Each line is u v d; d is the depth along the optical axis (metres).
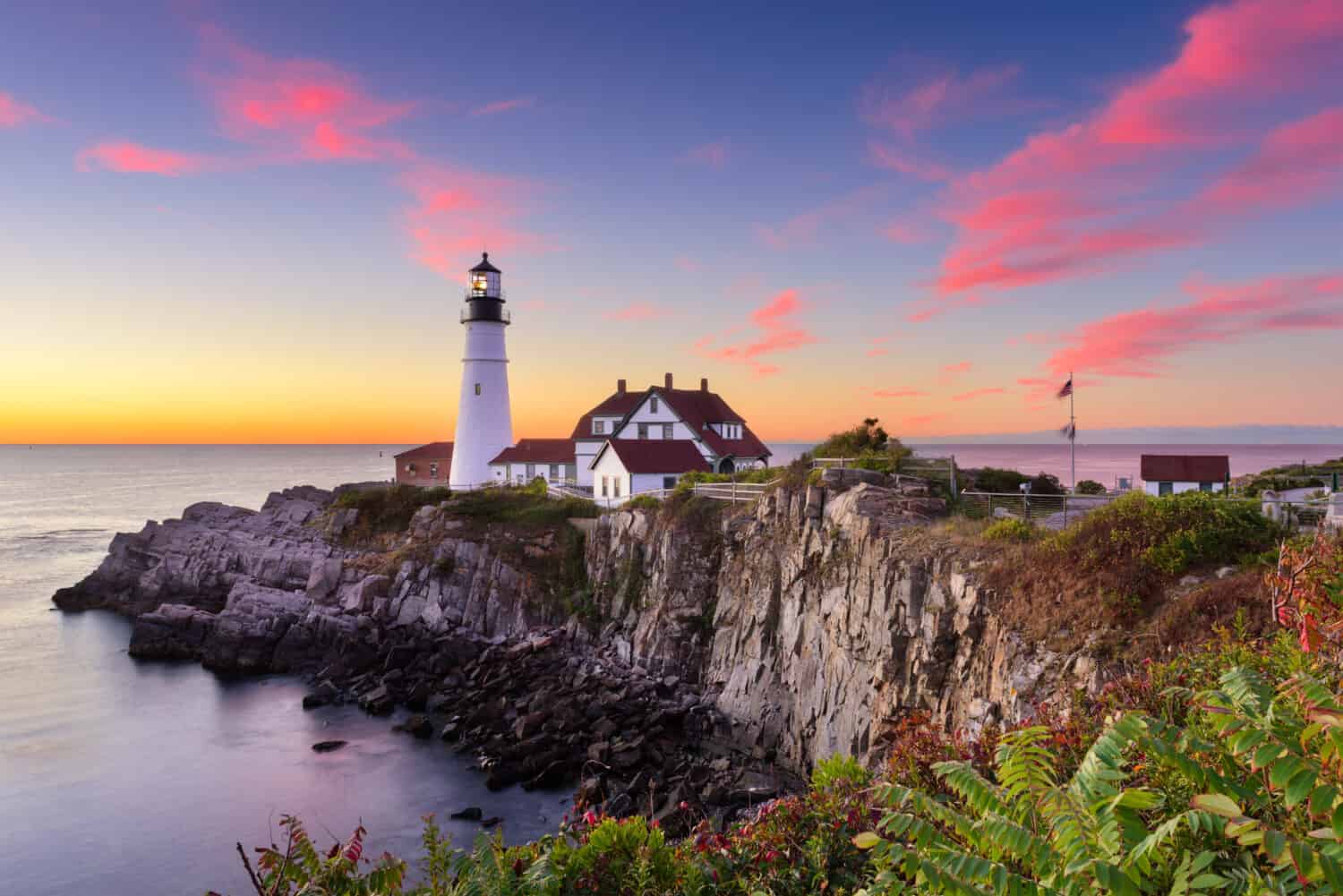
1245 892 3.92
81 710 39.09
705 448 65.94
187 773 31.22
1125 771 6.23
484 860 7.38
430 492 65.81
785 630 32.56
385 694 39.62
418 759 32.41
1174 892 3.81
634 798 27.81
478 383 76.00
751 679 33.59
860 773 8.91
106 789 29.86
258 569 58.69
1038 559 21.11
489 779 29.53
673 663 39.19
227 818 27.44
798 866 7.51
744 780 28.77
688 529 42.31
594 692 37.38
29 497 182.50
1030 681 18.30
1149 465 47.03
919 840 4.81
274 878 6.57
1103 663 16.70
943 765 5.36
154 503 164.00
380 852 24.67
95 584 63.06
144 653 48.78
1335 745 3.85
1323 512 21.20
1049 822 4.57
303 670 46.25
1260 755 4.01
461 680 41.72
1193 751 4.86
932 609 23.30
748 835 8.16
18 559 88.19
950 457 36.06
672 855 7.80
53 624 57.03
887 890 4.81
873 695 25.31
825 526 31.61
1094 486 46.44
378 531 63.25
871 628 26.14
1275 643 8.62
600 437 73.69
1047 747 8.12
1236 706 4.79
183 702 40.47
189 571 60.28
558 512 54.34
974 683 20.92
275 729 36.34
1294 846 3.44
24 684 43.44
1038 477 40.28
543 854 7.95
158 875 23.98
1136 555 18.81
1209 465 45.88
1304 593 7.54
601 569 48.12
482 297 75.19
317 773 31.03
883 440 43.94
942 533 26.08
